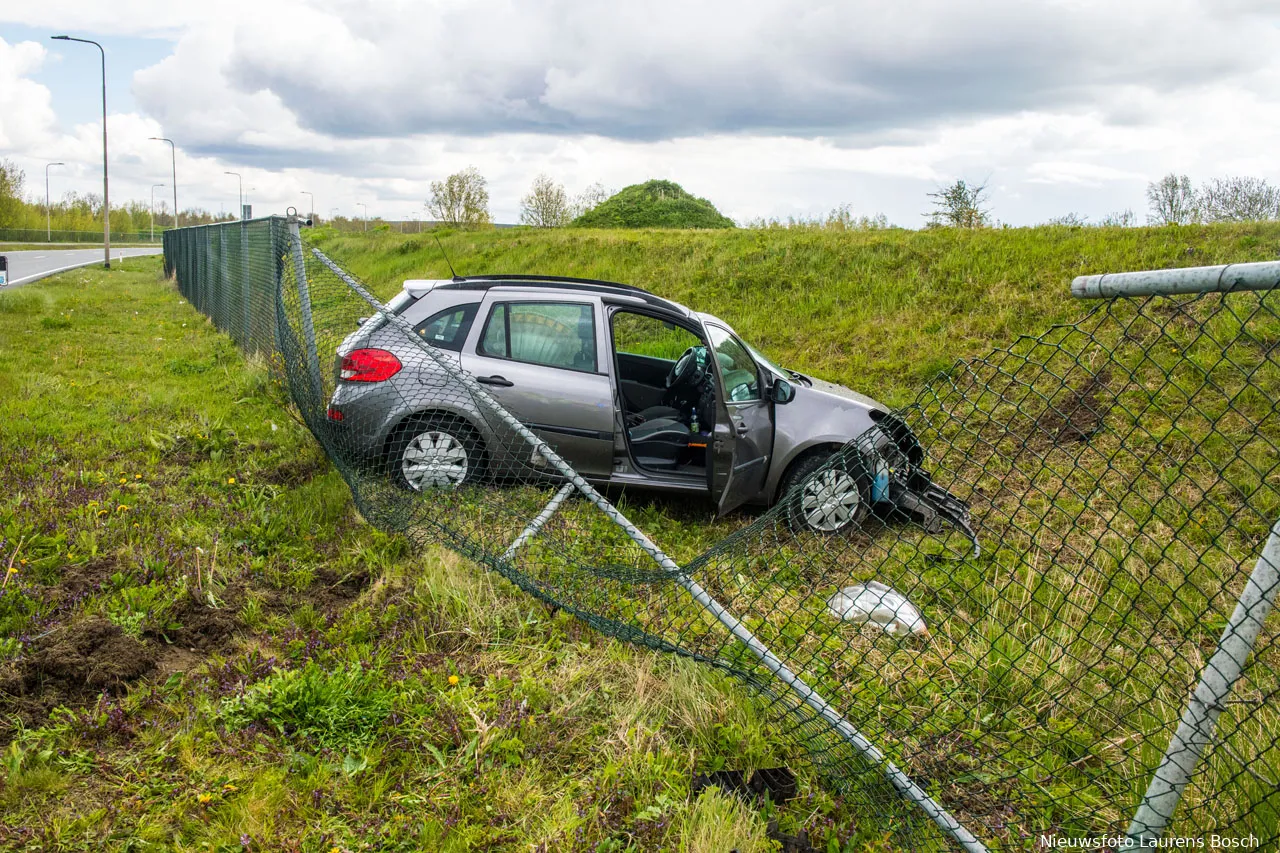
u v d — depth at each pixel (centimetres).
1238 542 527
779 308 1208
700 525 590
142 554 439
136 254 5456
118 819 265
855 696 323
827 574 358
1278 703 332
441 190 3481
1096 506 591
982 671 354
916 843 273
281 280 672
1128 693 354
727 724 333
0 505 492
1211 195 1902
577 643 391
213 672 346
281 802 280
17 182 8519
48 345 1116
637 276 1440
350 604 423
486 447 550
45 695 318
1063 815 288
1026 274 1129
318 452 645
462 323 574
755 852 268
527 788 297
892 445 338
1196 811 280
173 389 875
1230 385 747
